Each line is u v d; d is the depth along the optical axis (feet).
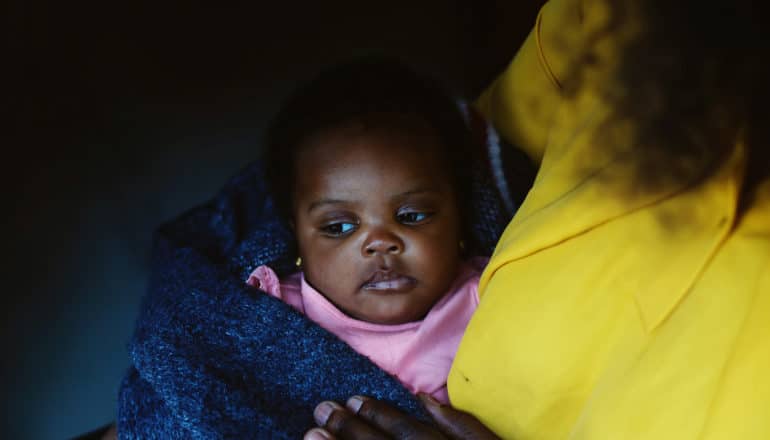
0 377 5.30
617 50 2.47
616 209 2.51
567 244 2.64
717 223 2.36
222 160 5.91
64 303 5.43
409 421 2.87
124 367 5.71
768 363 2.24
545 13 3.45
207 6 5.69
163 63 5.57
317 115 3.45
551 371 2.66
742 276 2.30
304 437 2.86
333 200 3.30
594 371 2.63
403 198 3.29
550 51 3.37
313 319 3.45
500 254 2.82
